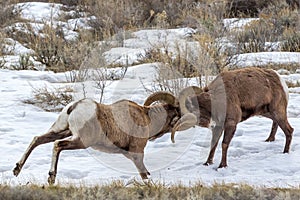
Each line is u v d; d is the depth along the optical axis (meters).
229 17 58.53
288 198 16.95
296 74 39.09
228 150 25.05
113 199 16.92
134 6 58.50
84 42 42.84
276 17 52.81
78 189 17.67
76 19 57.44
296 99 33.47
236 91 23.80
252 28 49.59
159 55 29.34
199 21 48.88
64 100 33.25
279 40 48.91
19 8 58.59
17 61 43.94
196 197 16.81
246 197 17.28
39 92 34.12
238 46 44.59
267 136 27.27
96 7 55.66
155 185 18.55
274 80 24.89
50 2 65.25
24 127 28.67
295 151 25.20
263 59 42.59
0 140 26.33
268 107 24.83
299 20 50.84
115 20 53.34
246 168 23.05
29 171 22.33
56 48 43.41
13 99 33.50
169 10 57.06
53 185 18.86
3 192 16.81
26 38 49.56
